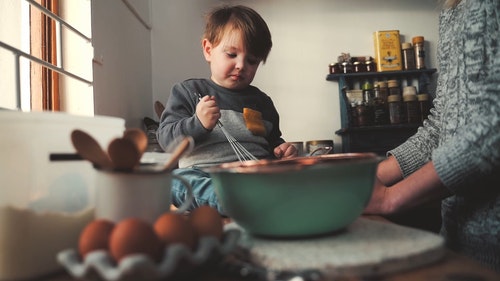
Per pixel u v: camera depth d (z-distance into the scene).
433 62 2.18
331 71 2.10
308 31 2.18
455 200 0.71
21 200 0.36
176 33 2.14
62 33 1.34
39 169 0.38
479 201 0.65
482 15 0.60
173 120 1.20
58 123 0.40
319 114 2.16
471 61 0.61
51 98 1.30
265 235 0.41
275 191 0.38
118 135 0.48
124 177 0.39
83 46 1.35
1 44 0.79
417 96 1.96
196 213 0.38
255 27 1.30
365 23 2.19
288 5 2.18
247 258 0.37
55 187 0.39
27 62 1.27
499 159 0.51
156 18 2.14
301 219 0.39
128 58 1.76
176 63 2.13
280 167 0.39
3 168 0.35
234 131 1.22
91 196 0.44
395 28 2.20
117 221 0.39
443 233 0.77
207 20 1.44
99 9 1.43
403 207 0.57
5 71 1.10
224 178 0.42
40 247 0.36
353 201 0.40
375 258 0.33
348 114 1.96
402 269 0.33
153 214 0.40
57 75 1.32
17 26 1.28
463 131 0.55
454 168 0.53
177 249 0.30
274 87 2.16
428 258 0.35
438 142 0.79
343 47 2.19
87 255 0.30
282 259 0.33
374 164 0.43
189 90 1.29
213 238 0.34
